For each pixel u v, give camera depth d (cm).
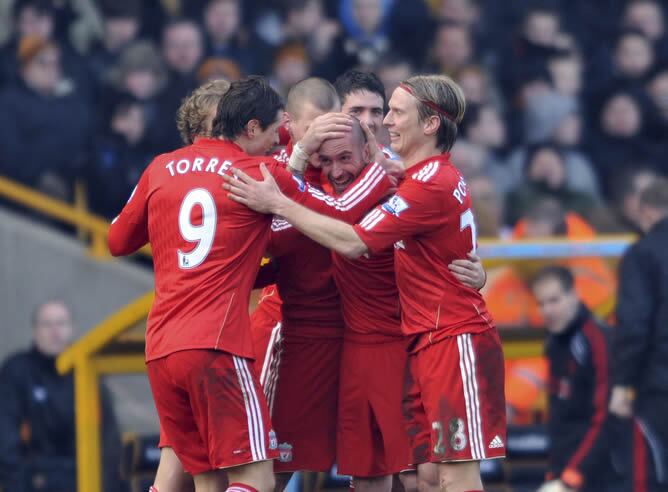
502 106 3812
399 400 2028
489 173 3581
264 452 1795
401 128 1936
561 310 2500
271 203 1823
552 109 3700
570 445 2509
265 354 2083
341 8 3819
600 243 2694
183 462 1870
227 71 3491
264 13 3891
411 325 1939
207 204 1819
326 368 2083
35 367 2725
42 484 2683
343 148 1917
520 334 2648
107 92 3394
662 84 3888
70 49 3681
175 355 1784
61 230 3591
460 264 1897
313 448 2088
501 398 1908
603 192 3719
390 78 3503
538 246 2666
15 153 3438
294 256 2031
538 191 3531
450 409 1886
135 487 2516
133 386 2570
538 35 3888
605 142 3794
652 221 2608
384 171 1927
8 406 2697
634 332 2516
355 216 1898
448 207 1888
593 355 2498
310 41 3728
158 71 3409
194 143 1927
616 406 2506
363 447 2055
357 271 2014
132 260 3544
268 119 1883
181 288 1809
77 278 3412
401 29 3825
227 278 1811
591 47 4031
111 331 2525
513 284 2659
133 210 1906
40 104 3469
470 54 3853
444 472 1900
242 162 1847
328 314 2073
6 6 3728
